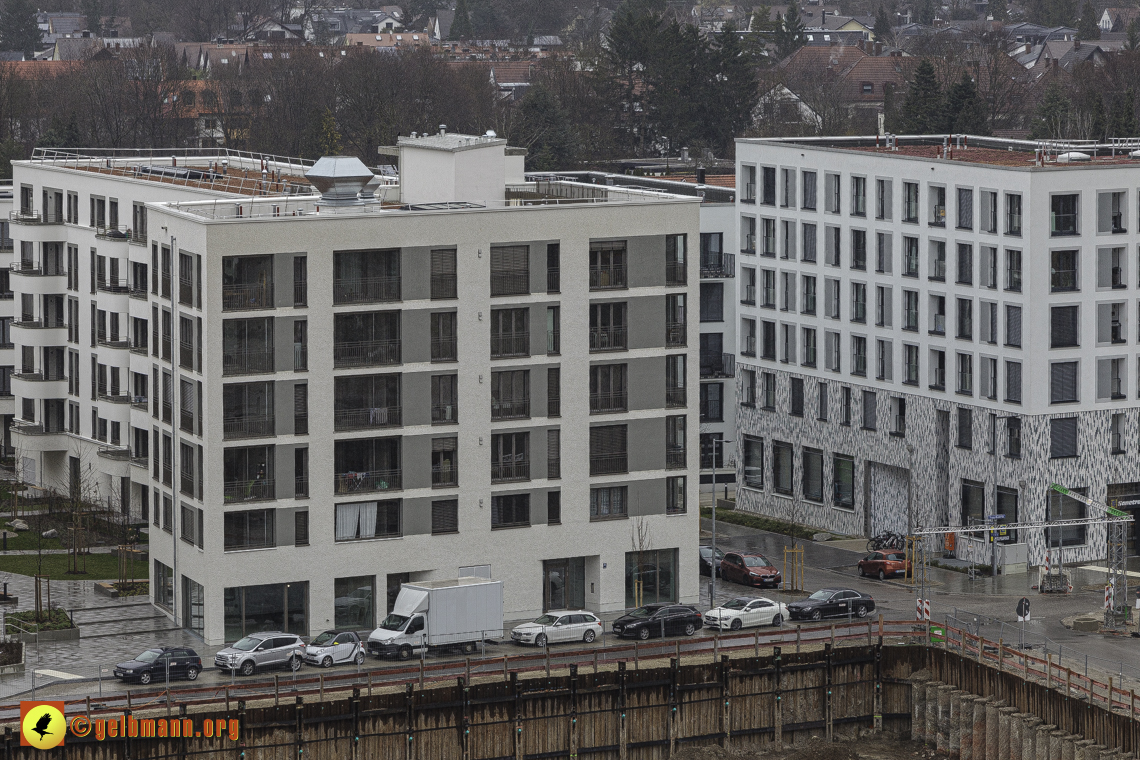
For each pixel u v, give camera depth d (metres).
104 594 141.12
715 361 185.88
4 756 107.31
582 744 122.00
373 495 130.75
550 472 135.88
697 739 124.88
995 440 153.12
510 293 133.38
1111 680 113.88
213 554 126.88
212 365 125.69
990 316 153.12
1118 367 153.50
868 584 149.75
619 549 138.25
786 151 171.12
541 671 121.69
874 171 162.38
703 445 186.00
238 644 121.06
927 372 158.75
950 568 153.75
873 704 130.25
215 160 179.50
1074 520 147.88
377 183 158.75
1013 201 149.88
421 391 131.50
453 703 118.31
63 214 170.62
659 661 124.69
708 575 152.88
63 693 115.56
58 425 174.38
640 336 137.38
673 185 198.12
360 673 117.94
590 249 135.50
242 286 126.12
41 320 172.50
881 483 164.75
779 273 172.62
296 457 128.75
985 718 121.62
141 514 162.88
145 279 157.50
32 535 161.00
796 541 166.12
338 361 129.25
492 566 134.75
